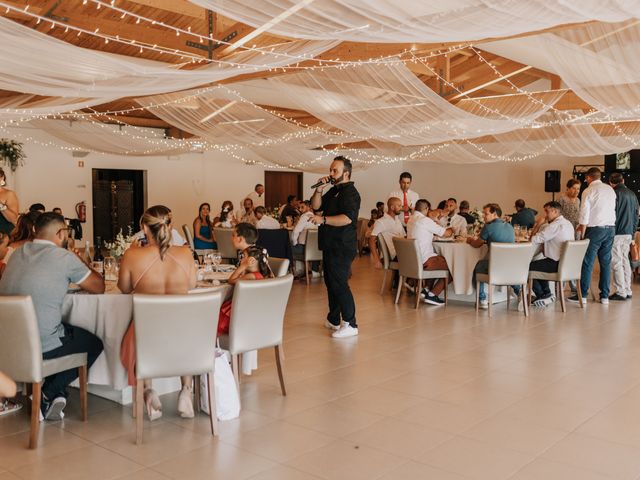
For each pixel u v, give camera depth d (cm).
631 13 381
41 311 343
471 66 1263
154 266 366
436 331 608
